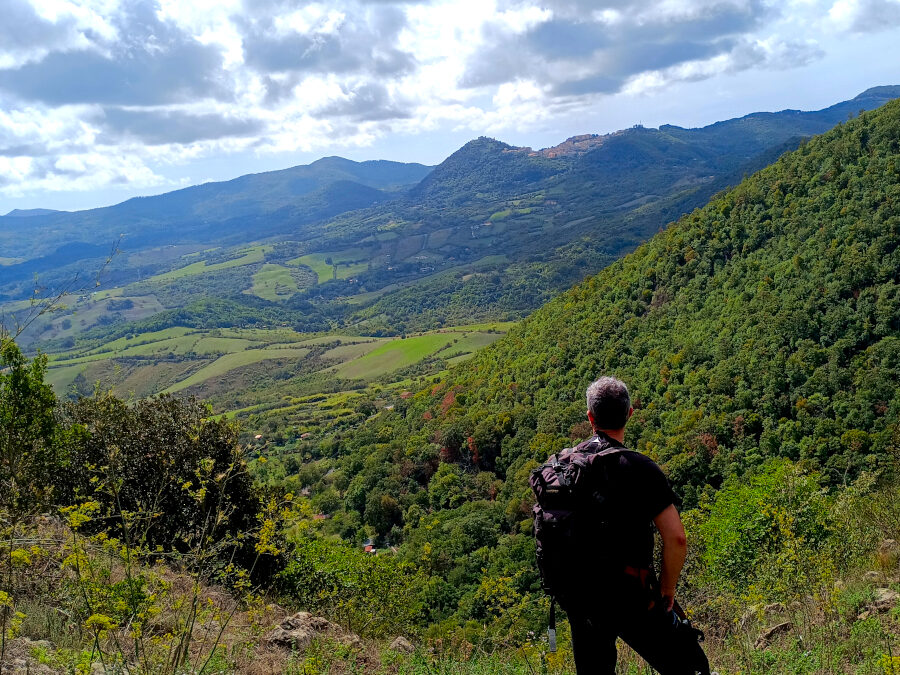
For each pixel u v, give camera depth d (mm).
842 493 6551
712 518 9695
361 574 6816
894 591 4781
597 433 2490
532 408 60844
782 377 48875
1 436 4816
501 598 7602
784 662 3727
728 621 5375
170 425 7172
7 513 4340
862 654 3762
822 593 4766
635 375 63969
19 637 3459
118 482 3398
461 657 4715
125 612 3020
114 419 6828
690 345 60625
